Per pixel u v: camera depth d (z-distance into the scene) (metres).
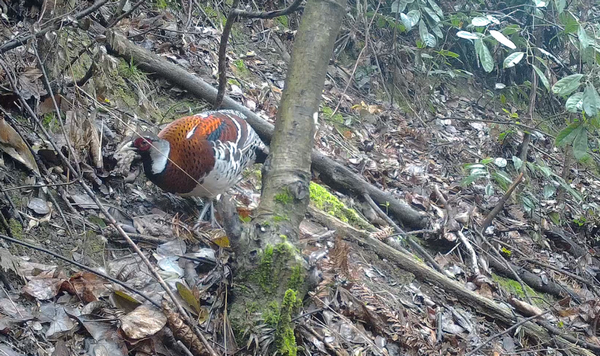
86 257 3.17
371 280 4.04
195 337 2.81
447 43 7.86
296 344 3.13
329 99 6.17
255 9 6.51
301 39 3.53
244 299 3.00
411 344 3.55
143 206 3.71
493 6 8.48
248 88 5.54
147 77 4.77
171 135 3.38
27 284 2.83
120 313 2.88
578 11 8.74
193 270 3.32
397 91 7.06
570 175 7.49
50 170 3.50
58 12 4.05
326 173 4.80
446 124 7.09
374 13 6.76
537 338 4.33
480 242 5.20
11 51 3.97
